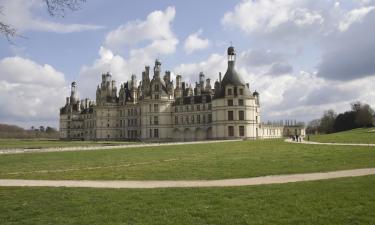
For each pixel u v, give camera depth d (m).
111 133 173.50
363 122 169.75
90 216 17.75
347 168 31.67
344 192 20.98
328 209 17.98
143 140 150.25
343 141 73.69
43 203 20.53
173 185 25.66
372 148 51.09
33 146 90.31
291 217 16.94
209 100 139.62
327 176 27.59
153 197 21.25
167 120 150.50
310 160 39.22
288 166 34.47
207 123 139.25
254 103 127.69
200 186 24.75
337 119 186.75
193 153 55.91
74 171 35.62
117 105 174.38
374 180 24.25
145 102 150.12
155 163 41.53
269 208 18.38
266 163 37.69
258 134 136.88
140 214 17.86
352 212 17.38
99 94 176.12
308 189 22.19
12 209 19.44
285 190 22.17
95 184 26.72
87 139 190.00
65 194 22.59
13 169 38.59
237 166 35.72
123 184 26.53
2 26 19.41
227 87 125.62
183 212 18.00
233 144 80.00
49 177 31.31
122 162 44.06
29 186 26.12
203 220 16.81
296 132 158.00
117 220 17.03
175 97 160.75
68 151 66.00
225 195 21.28
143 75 163.12
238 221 16.55
